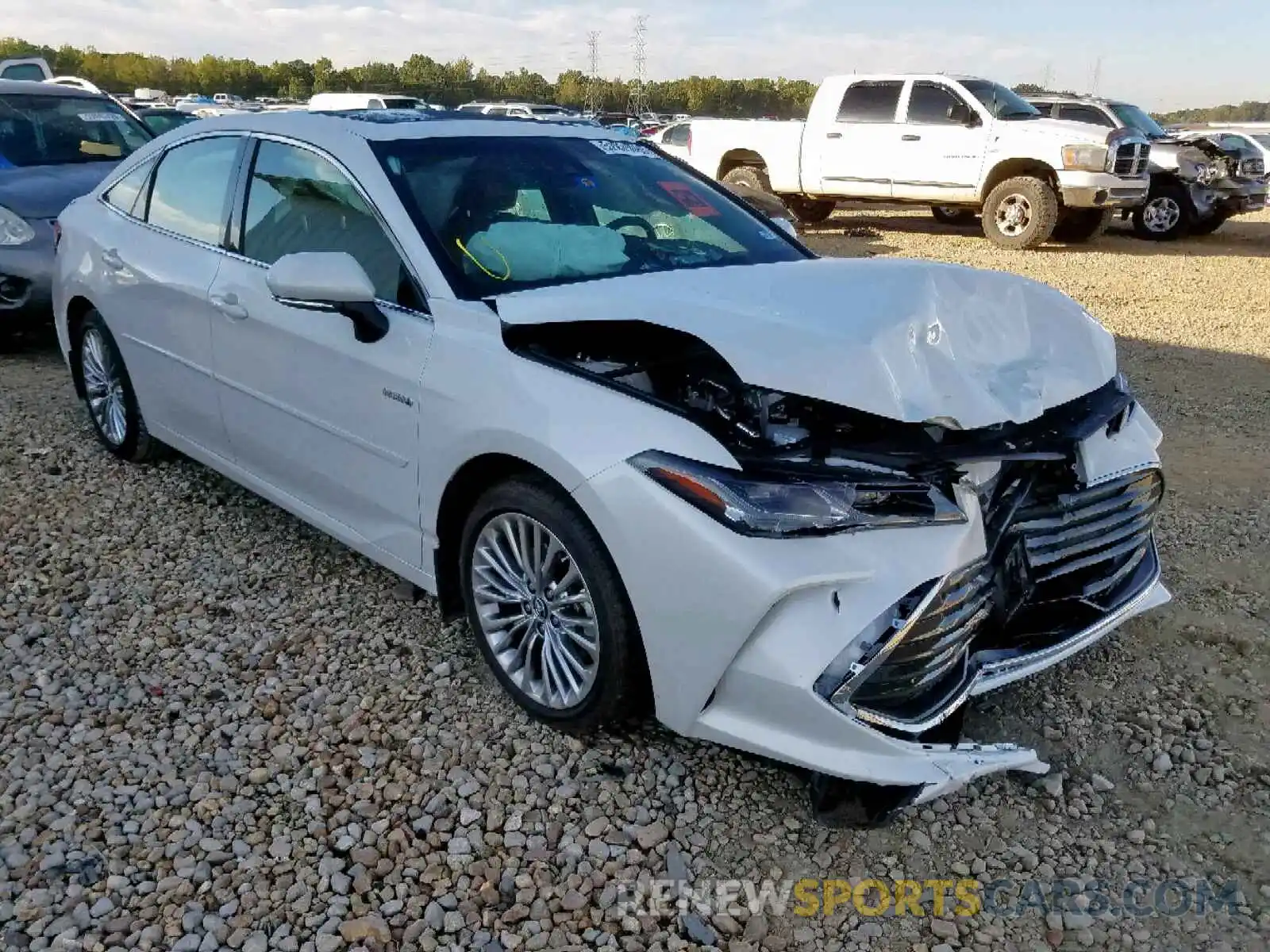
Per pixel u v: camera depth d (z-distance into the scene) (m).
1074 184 13.80
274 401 3.72
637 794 2.80
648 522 2.55
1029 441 2.76
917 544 2.51
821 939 2.39
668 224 3.81
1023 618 3.01
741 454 2.53
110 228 4.65
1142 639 3.70
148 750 2.92
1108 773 2.99
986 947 2.38
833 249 14.16
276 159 3.84
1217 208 16.59
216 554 4.11
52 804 2.69
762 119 17.09
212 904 2.40
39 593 3.76
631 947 2.33
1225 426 6.41
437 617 3.67
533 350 2.93
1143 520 3.20
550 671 2.99
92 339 4.93
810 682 2.44
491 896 2.46
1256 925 2.46
